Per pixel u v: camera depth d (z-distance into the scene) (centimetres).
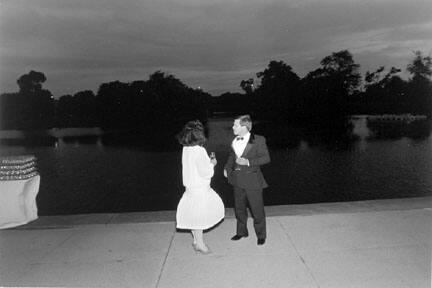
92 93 15300
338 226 561
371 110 12738
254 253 483
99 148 7894
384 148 5606
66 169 5100
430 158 4550
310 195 3008
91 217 645
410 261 446
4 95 15012
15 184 621
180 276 431
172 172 4553
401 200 672
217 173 3625
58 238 557
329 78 13300
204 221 479
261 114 14512
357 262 448
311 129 9681
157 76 14875
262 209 505
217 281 418
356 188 3195
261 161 488
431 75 11256
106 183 3938
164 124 14762
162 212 661
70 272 448
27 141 10300
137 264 464
